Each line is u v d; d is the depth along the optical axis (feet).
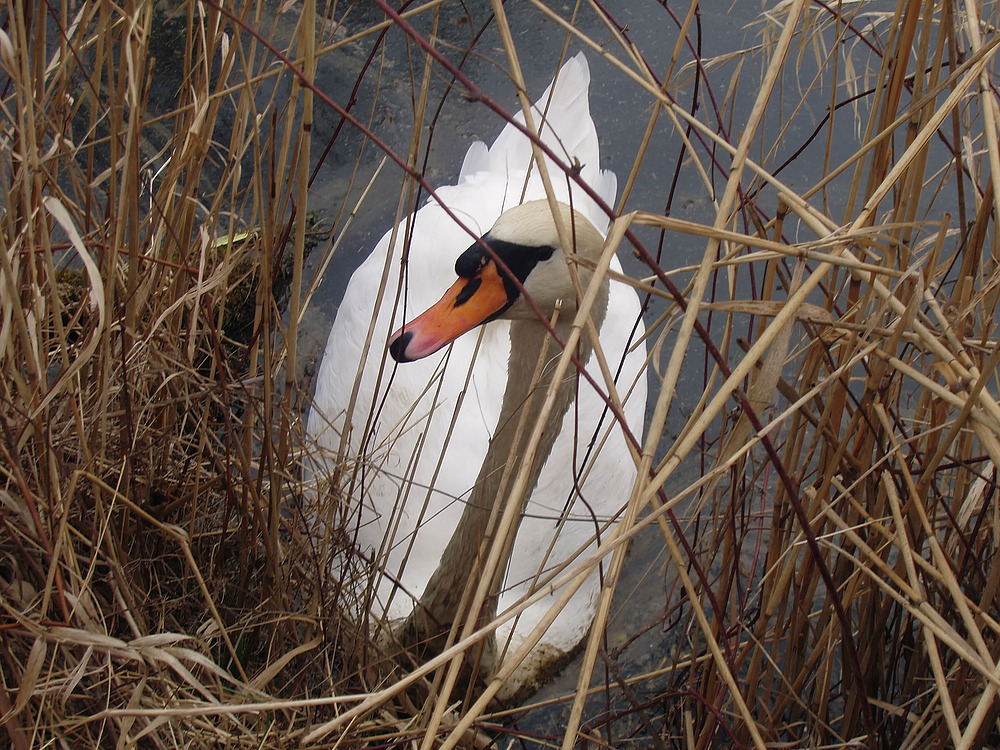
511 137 12.86
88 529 7.52
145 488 8.24
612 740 9.64
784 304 5.05
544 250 7.77
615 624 10.91
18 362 7.04
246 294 12.61
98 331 5.68
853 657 6.56
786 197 5.57
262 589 8.32
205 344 9.61
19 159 5.99
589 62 16.42
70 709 6.67
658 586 11.18
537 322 8.13
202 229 7.38
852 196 6.86
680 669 9.83
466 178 12.51
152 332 7.33
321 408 11.29
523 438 8.29
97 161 12.73
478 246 7.86
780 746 8.00
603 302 8.20
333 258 14.15
